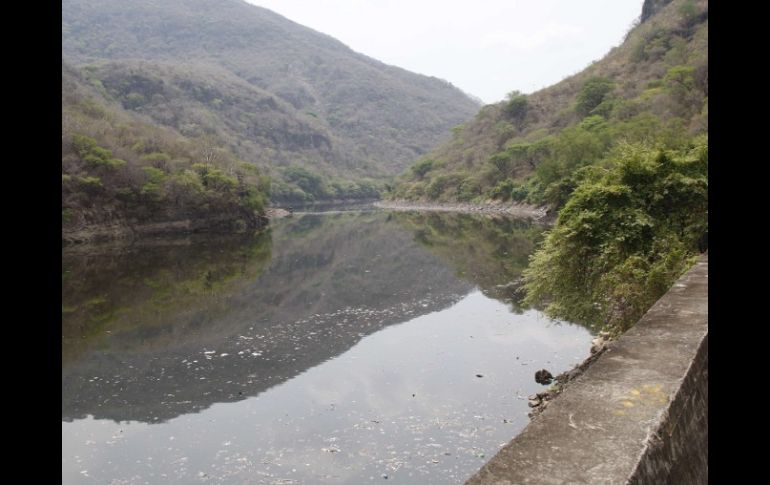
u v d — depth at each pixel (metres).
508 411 9.44
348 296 21.72
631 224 10.09
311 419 9.68
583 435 2.40
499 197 71.62
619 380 3.00
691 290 5.23
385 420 9.40
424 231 46.12
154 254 34.41
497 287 21.36
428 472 7.51
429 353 13.37
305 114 177.00
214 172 53.31
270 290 23.08
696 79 52.91
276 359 13.71
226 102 139.88
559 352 12.48
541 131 86.12
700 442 2.84
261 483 7.47
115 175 43.94
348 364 12.97
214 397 11.12
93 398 11.16
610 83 78.31
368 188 136.12
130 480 7.67
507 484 2.05
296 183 113.88
